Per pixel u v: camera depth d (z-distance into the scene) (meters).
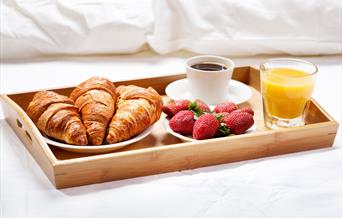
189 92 1.20
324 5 1.46
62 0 1.45
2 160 1.01
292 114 1.09
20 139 1.07
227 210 0.92
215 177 0.98
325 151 1.06
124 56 1.49
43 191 0.94
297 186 0.97
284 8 1.46
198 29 1.44
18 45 1.43
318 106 1.10
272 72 1.13
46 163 0.96
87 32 1.44
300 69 1.14
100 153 1.01
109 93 1.08
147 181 0.97
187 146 0.98
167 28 1.46
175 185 0.96
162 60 1.46
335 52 1.49
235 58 1.48
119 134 1.01
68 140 1.00
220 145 1.00
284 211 0.93
